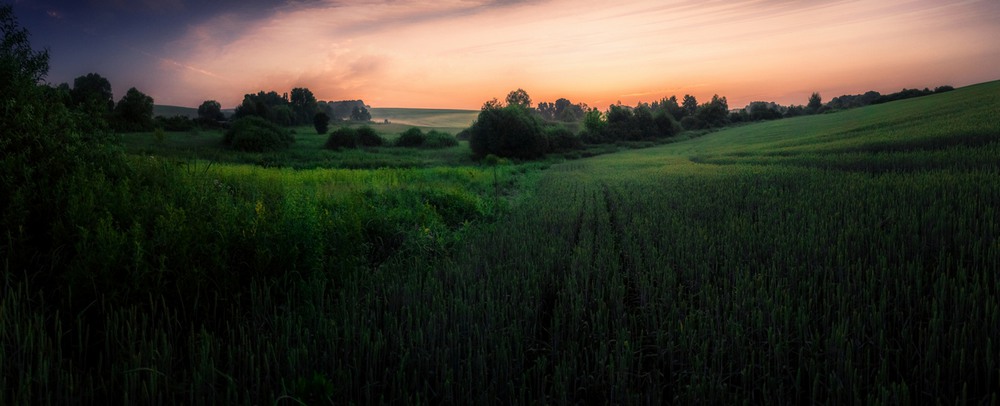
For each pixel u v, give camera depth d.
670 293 4.94
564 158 58.75
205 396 3.26
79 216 5.28
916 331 3.96
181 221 5.46
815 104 145.75
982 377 3.28
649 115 89.62
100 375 3.37
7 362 3.31
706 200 12.14
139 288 4.39
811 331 4.12
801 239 6.45
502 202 14.42
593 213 11.27
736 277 5.27
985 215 6.90
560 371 3.42
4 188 5.68
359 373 3.49
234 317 4.62
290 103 139.62
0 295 4.30
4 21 7.56
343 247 6.62
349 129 65.56
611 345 4.09
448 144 74.94
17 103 6.91
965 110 42.25
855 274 4.98
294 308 4.82
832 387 3.17
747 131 84.88
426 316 4.48
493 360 3.69
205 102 134.12
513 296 4.90
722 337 3.86
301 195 8.83
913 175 13.00
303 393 3.04
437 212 11.71
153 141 55.59
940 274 4.79
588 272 5.80
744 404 3.07
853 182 12.88
